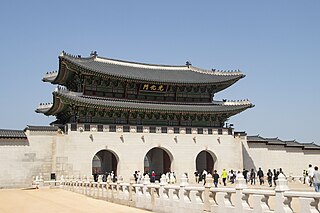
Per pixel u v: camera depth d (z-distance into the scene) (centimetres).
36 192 5091
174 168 7138
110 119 7138
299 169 8175
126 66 8669
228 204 2397
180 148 7244
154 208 3184
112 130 6838
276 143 8000
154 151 8106
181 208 2823
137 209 3297
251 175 6569
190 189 2747
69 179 6056
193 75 8812
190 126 7625
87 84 7244
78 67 6800
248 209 2195
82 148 6575
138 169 6888
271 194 2058
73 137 6550
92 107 6806
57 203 3641
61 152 6438
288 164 8081
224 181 6181
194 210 2677
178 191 2925
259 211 2117
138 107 7019
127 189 3819
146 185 3366
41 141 6375
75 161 6488
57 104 6900
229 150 7575
